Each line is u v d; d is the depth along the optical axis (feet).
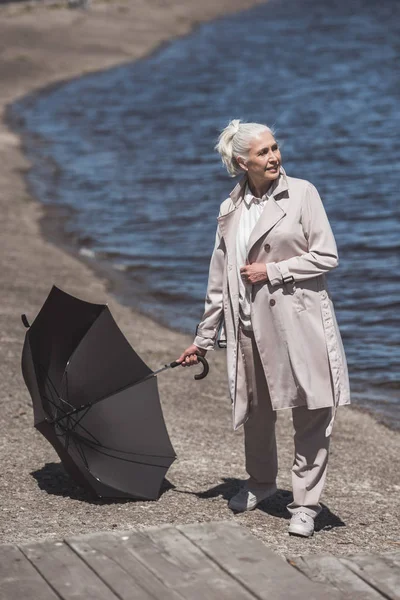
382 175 98.94
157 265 65.72
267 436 22.85
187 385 39.29
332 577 17.89
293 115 141.08
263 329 21.24
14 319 47.60
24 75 185.88
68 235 74.59
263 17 298.56
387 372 44.19
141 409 24.98
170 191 92.84
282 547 21.11
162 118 140.87
